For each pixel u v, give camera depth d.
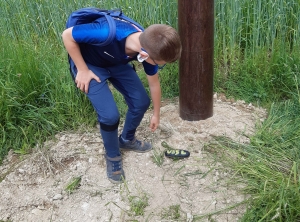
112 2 2.90
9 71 2.26
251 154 1.90
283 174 1.79
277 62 2.53
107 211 1.68
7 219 1.69
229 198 1.70
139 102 1.75
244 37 2.83
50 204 1.74
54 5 2.86
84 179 1.84
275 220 1.53
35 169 1.92
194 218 1.62
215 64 2.62
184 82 2.09
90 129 2.17
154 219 1.63
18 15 2.96
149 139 2.07
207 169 1.85
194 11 1.89
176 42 1.39
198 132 2.11
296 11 2.76
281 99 2.43
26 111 2.18
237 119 2.20
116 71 1.67
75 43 1.50
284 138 2.02
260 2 2.55
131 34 1.46
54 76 2.30
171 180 1.81
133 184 1.80
